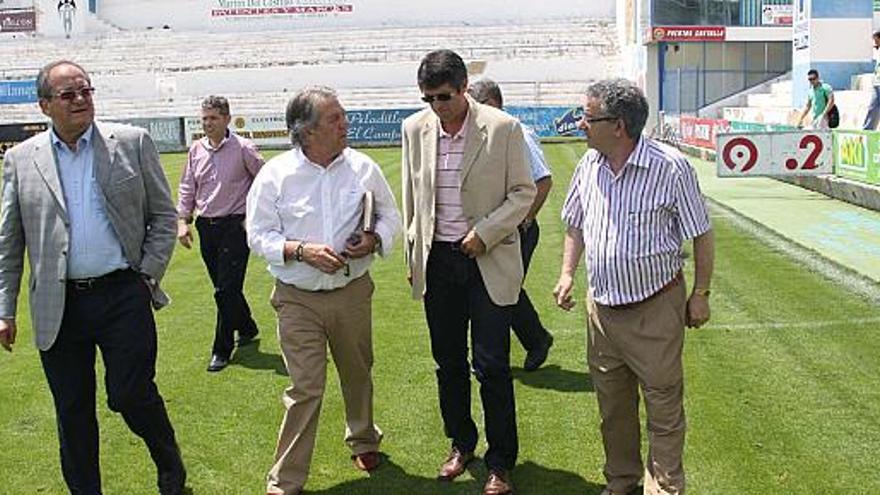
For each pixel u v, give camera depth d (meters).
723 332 7.88
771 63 35.41
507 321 4.95
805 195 16.67
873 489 4.88
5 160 4.72
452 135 4.94
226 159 7.41
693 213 4.33
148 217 4.83
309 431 4.97
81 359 4.81
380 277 10.98
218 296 7.46
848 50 24.17
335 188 4.98
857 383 6.52
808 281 9.63
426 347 7.85
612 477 4.84
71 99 4.52
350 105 47.09
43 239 4.61
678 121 29.80
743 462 5.26
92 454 4.89
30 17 57.47
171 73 49.34
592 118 4.28
